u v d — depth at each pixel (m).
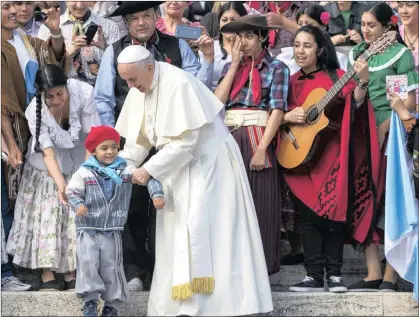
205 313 11.59
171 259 11.73
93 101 13.03
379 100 13.36
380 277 12.90
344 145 12.40
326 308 12.27
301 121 12.68
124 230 12.86
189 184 11.76
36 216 12.81
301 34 12.93
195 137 11.70
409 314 12.20
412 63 13.32
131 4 13.27
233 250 11.76
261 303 11.74
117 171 11.67
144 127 12.06
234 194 11.93
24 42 13.72
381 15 13.48
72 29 15.17
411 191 12.18
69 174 12.99
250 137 12.72
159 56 13.52
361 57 12.47
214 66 14.02
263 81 12.83
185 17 16.98
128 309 12.27
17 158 12.80
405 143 12.43
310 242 12.71
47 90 12.48
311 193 12.68
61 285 12.83
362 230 12.67
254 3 16.64
